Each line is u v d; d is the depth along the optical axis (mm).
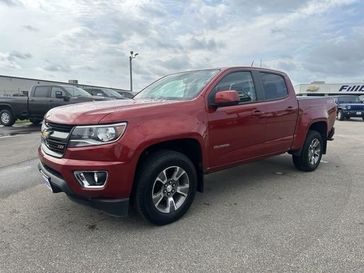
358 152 8672
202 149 4160
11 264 3047
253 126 4883
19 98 14977
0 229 3756
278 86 5570
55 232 3689
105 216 4113
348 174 6188
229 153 4590
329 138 6945
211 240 3502
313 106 6160
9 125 15289
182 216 4082
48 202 4586
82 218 4055
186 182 4039
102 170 3383
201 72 4930
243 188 5297
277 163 7055
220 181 5703
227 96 4090
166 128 3742
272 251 3262
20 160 7395
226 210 4332
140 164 3707
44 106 14477
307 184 5516
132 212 4227
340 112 23703
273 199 4766
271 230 3729
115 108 3686
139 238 3553
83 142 3420
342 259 3102
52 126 3768
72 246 3383
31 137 11359
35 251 3281
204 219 4043
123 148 3430
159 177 3756
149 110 3719
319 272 2898
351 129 15781
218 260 3111
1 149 8859
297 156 6184
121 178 3443
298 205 4512
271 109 5188
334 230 3711
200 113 4152
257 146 5039
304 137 6012
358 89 42781
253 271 2926
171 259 3137
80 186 3432
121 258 3158
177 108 3963
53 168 3609
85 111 3633
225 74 4645
